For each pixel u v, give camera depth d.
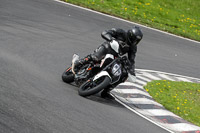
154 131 20.09
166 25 65.12
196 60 49.00
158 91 30.39
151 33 56.03
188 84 36.25
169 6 81.56
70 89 24.02
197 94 33.16
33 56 30.72
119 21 56.66
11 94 18.98
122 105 24.06
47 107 18.44
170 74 39.16
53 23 45.81
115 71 22.64
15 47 31.94
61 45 37.31
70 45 38.34
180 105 27.64
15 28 38.94
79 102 21.28
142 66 38.88
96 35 45.78
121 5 68.19
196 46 57.00
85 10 57.28
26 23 42.44
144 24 59.97
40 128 15.37
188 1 89.81
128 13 63.78
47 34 40.16
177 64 44.34
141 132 19.14
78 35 43.59
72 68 24.42
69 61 32.47
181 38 59.22
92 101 22.58
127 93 26.89
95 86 23.14
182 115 25.17
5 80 21.39
